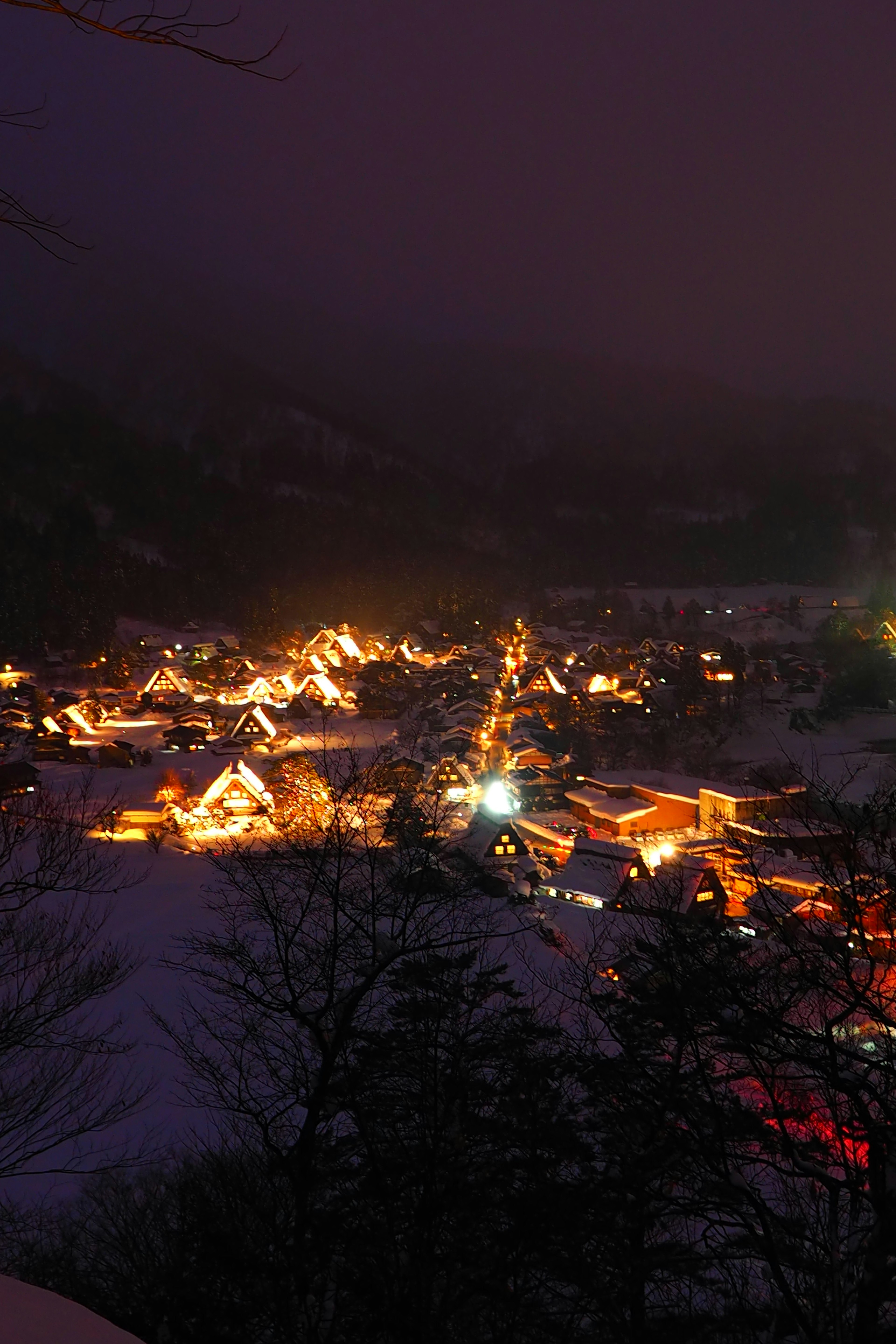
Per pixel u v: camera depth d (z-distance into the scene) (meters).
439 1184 7.01
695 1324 6.41
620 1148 7.17
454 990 7.89
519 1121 7.33
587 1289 6.47
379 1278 6.66
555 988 9.61
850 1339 5.64
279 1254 7.00
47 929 10.56
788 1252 6.19
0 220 2.12
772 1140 6.00
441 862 8.69
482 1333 7.20
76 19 1.84
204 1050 10.77
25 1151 9.80
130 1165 10.33
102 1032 15.09
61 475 154.25
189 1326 7.18
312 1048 8.43
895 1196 4.74
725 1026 5.81
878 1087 5.37
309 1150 6.93
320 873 7.96
